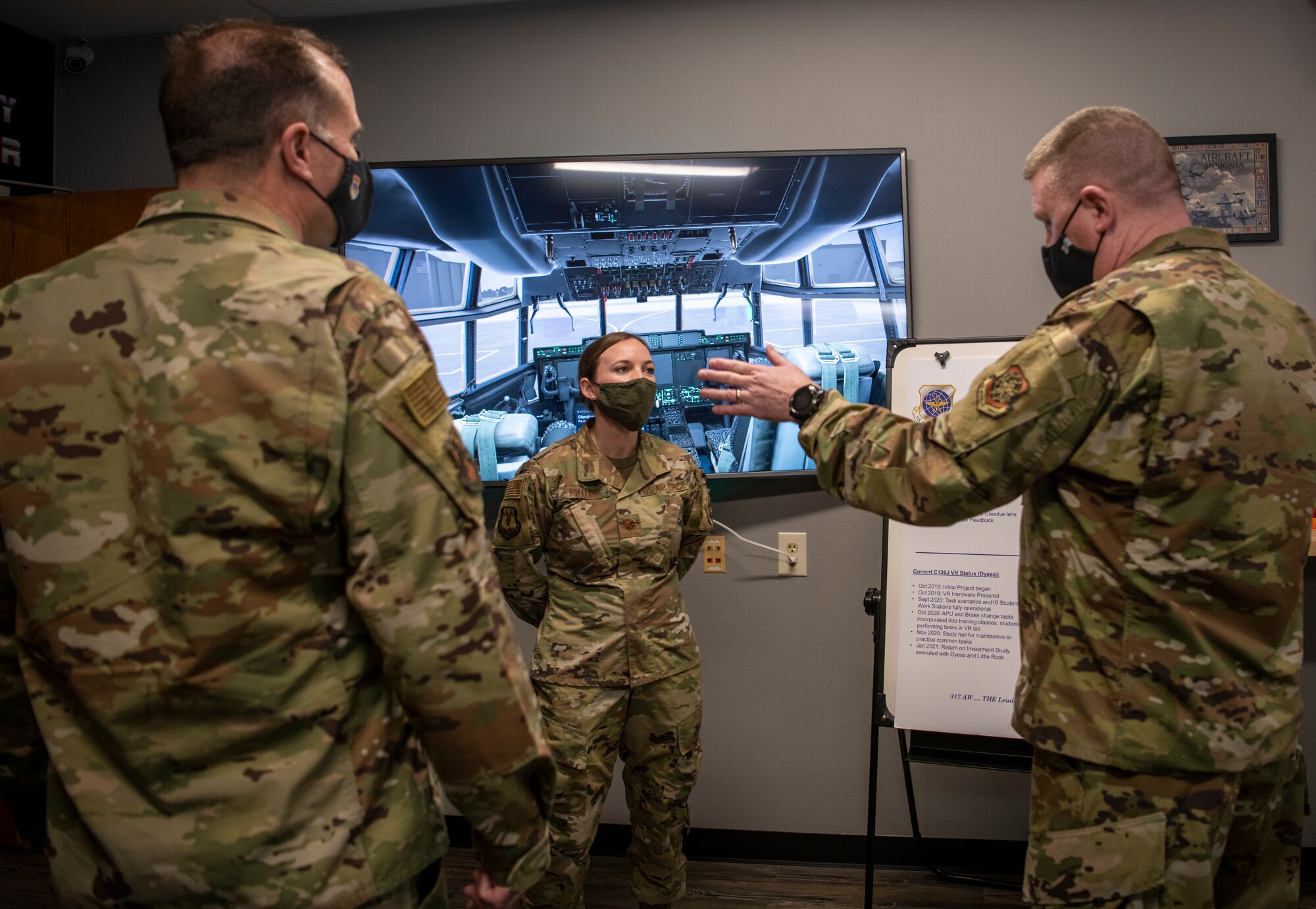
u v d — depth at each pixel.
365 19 2.44
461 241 2.34
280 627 0.75
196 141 0.85
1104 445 0.96
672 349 2.34
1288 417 0.97
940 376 1.97
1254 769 1.00
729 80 2.35
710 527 2.14
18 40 2.42
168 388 0.73
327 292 0.78
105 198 2.32
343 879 0.78
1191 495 0.94
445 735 0.78
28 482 0.75
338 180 0.92
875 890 2.23
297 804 0.76
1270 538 0.95
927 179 2.31
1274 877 1.04
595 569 1.89
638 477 1.96
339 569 0.79
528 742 0.82
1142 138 1.09
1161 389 0.93
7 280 2.38
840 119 2.33
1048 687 1.02
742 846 2.41
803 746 2.39
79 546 0.74
